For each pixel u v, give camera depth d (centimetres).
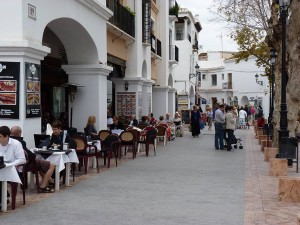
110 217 745
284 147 1305
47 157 983
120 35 2052
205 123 4122
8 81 1025
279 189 888
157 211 791
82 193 955
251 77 5784
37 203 853
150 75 2642
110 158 1513
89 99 1641
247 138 2786
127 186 1044
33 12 1088
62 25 1432
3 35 1032
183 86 4719
